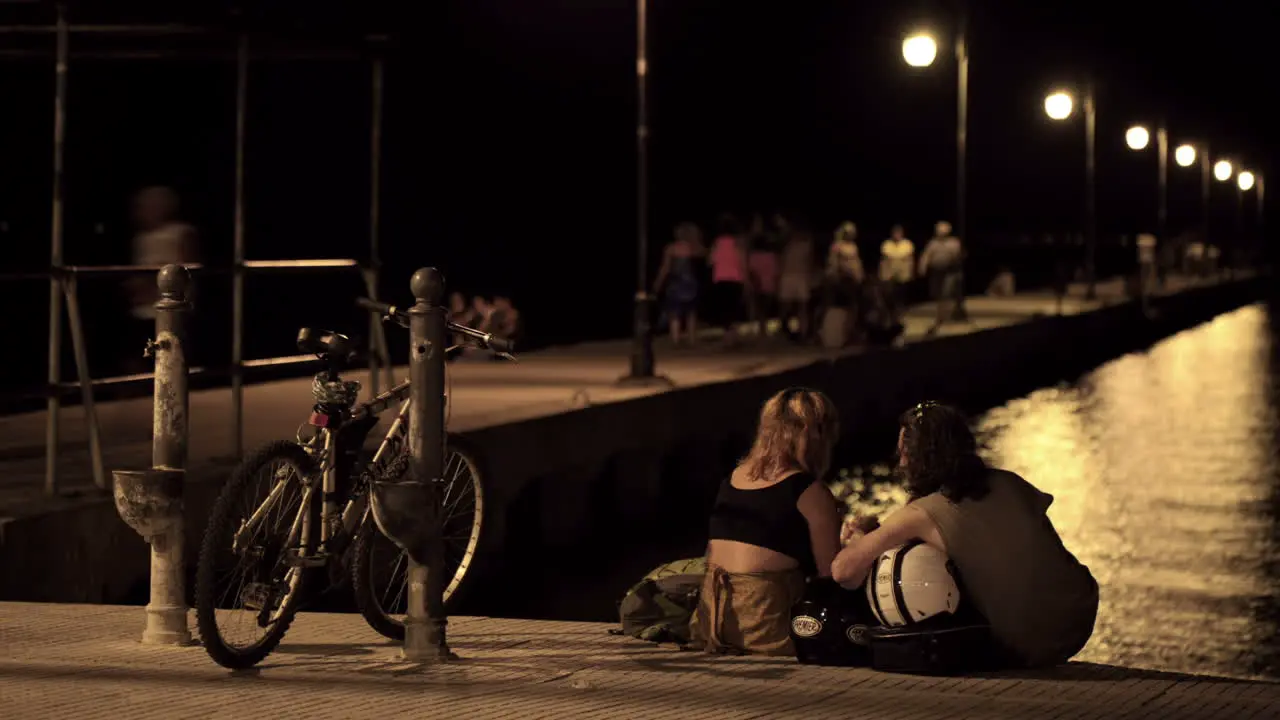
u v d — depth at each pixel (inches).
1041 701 376.8
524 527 1002.1
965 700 376.2
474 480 488.4
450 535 490.9
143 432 895.7
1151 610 762.8
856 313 1672.0
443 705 370.3
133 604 650.2
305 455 427.8
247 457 410.3
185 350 452.4
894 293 1936.5
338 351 431.8
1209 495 1127.0
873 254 3686.0
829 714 362.6
